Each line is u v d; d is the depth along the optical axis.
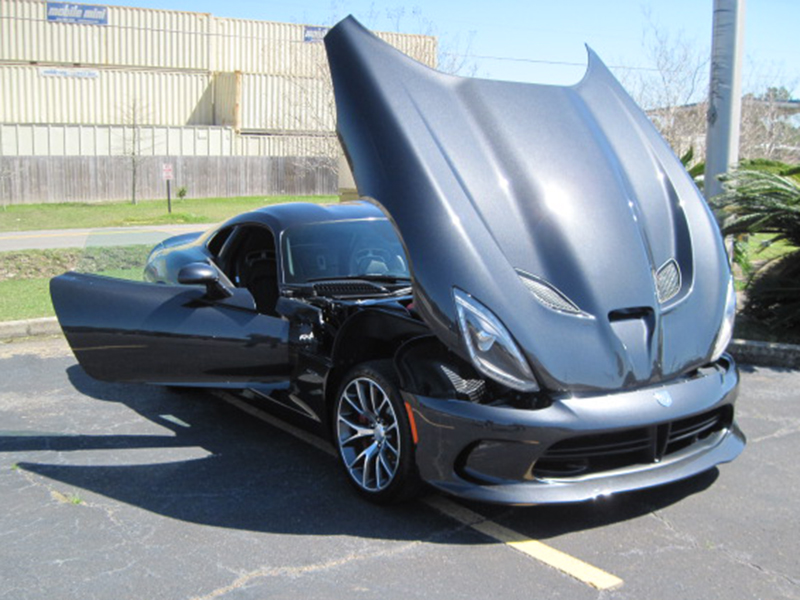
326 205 5.58
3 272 11.75
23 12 35.22
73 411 5.45
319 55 34.94
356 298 4.57
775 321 7.04
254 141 37.34
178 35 37.50
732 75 7.60
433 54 31.16
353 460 4.00
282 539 3.53
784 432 4.90
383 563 3.29
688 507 3.79
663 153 4.48
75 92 35.91
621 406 3.40
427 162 3.82
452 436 3.46
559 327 3.51
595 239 3.79
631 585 3.09
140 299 4.88
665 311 3.75
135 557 3.37
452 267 3.58
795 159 25.39
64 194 33.81
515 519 3.69
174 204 32.84
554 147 4.11
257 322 4.50
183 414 5.38
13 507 3.89
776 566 3.24
